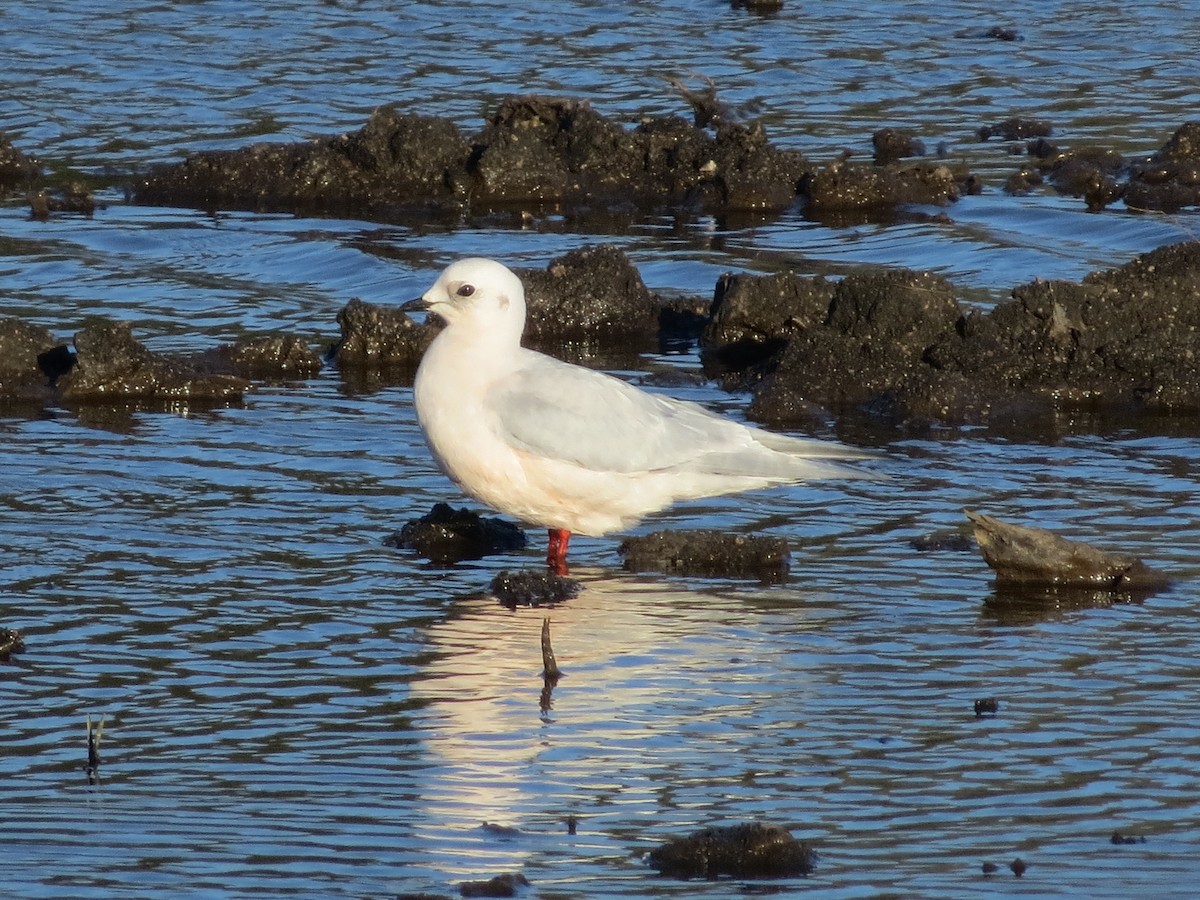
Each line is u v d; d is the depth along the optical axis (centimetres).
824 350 2017
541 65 3434
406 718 1198
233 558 1491
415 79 3350
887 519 1593
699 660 1297
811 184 2739
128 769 1122
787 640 1334
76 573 1448
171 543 1520
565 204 2806
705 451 1538
